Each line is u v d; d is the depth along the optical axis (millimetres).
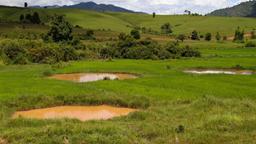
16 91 51094
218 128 28484
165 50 114375
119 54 116250
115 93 50750
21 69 83438
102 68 81938
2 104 42969
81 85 57594
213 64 93250
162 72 77625
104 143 25141
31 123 32031
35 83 59281
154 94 50781
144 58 111000
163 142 25625
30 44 109188
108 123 31953
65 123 30922
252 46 165375
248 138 25625
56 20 142000
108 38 179375
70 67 83812
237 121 29859
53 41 138125
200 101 39156
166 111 37562
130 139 25922
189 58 111812
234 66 89438
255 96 51500
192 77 69188
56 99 46188
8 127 30812
